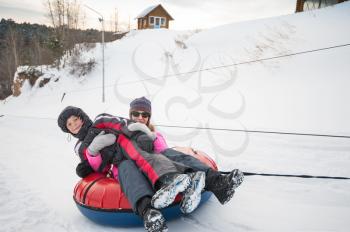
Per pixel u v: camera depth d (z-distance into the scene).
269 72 11.90
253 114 8.27
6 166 4.90
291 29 15.52
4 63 37.00
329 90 8.97
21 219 2.81
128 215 2.54
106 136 2.76
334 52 12.02
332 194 3.29
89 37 31.08
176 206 2.60
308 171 4.15
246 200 3.17
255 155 5.05
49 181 4.08
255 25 18.33
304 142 5.62
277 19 18.12
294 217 2.77
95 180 2.80
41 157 5.60
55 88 21.94
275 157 4.87
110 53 22.66
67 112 2.95
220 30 20.06
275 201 3.14
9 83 34.31
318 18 16.05
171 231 2.55
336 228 2.55
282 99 9.02
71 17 31.39
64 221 2.81
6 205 3.13
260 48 14.61
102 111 12.70
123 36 29.08
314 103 8.26
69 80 21.91
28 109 19.22
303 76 10.73
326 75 10.30
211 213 2.87
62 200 3.38
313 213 2.84
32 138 8.02
